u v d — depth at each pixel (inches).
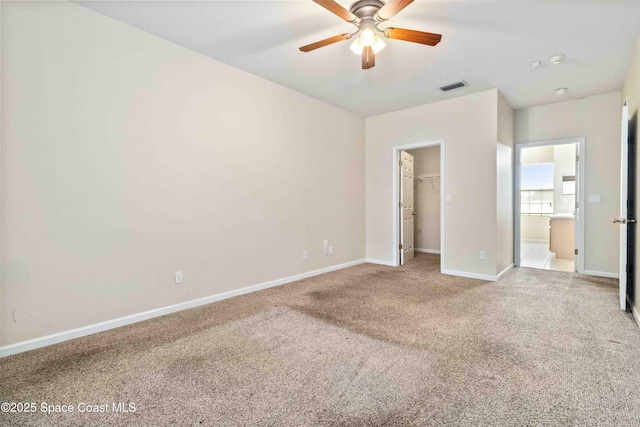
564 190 273.3
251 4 87.7
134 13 92.4
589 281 151.3
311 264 167.6
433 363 75.4
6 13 78.3
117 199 98.0
